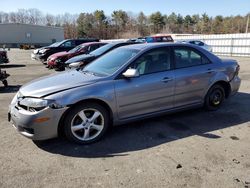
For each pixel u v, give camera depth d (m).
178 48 5.35
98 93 4.34
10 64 19.06
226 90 6.17
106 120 4.55
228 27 94.38
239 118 5.57
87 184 3.27
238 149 4.16
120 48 5.58
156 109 5.03
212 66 5.73
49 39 70.12
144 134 4.77
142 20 110.56
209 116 5.68
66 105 4.11
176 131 4.89
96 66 5.25
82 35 94.31
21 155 4.03
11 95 8.20
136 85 4.68
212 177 3.39
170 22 117.12
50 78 4.84
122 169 3.60
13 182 3.32
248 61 19.98
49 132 4.10
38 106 4.02
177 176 3.42
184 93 5.33
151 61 4.98
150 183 3.27
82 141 4.37
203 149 4.16
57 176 3.45
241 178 3.38
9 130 5.05
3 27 63.66
